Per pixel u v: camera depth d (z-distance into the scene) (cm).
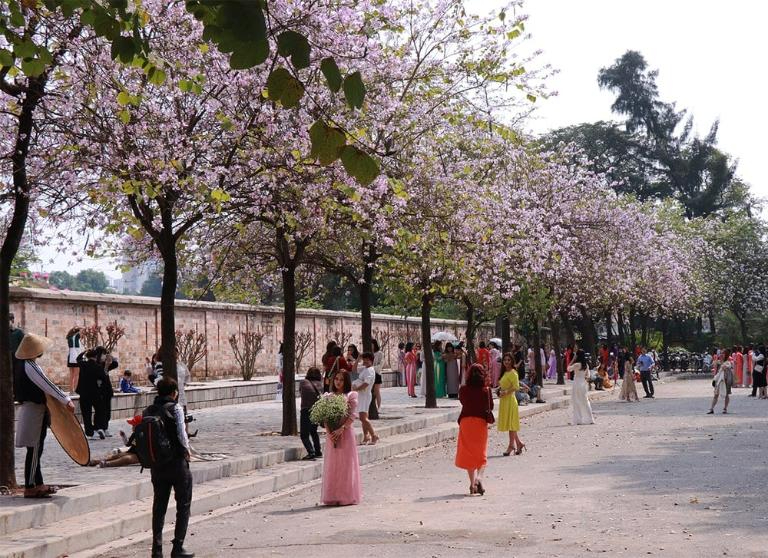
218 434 2281
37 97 1414
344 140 519
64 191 1611
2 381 1341
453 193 2378
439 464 1980
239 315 4156
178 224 1945
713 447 2098
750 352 5581
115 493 1368
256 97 1667
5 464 1330
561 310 5053
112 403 2733
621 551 992
